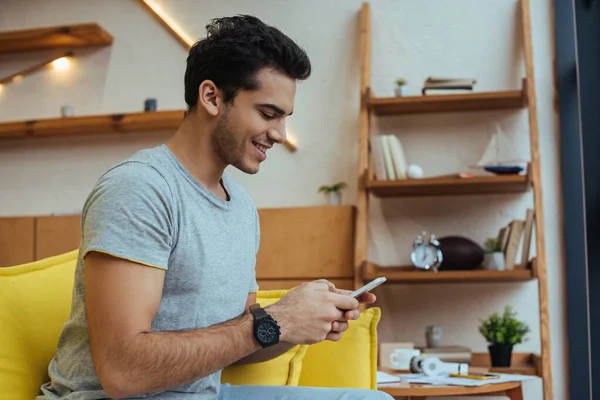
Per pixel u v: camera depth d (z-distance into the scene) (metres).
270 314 1.34
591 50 2.99
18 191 4.07
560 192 3.47
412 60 3.67
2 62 4.16
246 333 1.31
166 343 1.23
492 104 3.45
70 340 1.36
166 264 1.29
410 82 3.67
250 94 1.42
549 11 3.57
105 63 4.03
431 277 3.22
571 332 3.35
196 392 1.41
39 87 4.10
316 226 3.42
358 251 3.32
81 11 4.08
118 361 1.21
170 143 1.48
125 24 4.02
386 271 3.54
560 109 3.46
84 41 4.00
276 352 1.65
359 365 1.82
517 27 3.60
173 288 1.34
